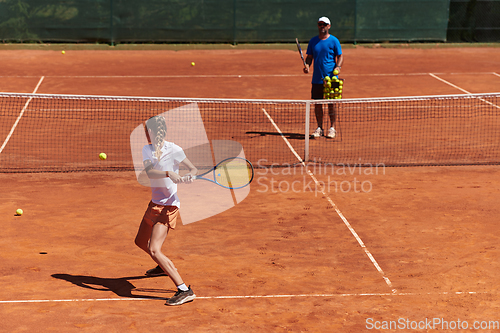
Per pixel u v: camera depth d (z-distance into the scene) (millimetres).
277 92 20359
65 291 6660
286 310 6285
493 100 19125
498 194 10320
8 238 8188
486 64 26172
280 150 13531
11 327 5805
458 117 16984
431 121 16516
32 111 16938
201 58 27266
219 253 7812
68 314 6121
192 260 7582
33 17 27969
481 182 11062
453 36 30328
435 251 7875
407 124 16188
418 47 29906
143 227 6633
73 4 28047
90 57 26906
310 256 7727
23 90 19781
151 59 26844
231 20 28984
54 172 11602
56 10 28016
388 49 29516
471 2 29906
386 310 6297
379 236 8406
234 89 20781
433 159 12820
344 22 29453
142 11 28469
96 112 17078
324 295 6641
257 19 29047
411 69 25062
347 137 14797
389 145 14062
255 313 6219
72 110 17234
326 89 14031
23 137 14289
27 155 12812
